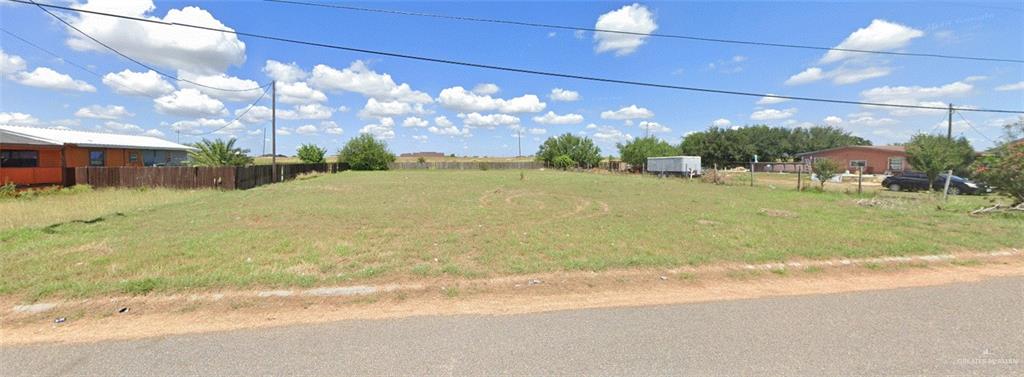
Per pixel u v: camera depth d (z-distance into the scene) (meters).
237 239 6.82
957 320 3.47
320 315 3.63
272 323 3.45
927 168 19.86
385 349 2.96
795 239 7.04
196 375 2.59
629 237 7.29
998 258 5.80
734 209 11.73
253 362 2.76
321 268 5.06
